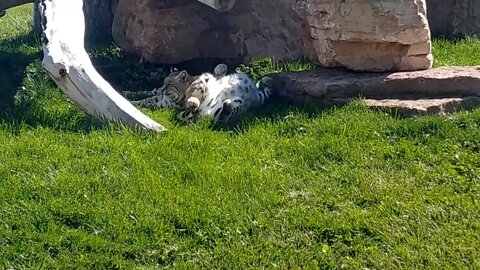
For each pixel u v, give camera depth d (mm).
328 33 9422
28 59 11523
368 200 7375
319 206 7332
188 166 7805
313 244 6902
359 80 9227
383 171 7820
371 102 8969
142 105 9664
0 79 10648
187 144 8320
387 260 6688
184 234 7027
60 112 9195
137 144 8336
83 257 6754
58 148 8227
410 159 7965
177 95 9562
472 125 8383
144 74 10820
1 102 9953
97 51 12156
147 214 7172
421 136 8320
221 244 6902
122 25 11461
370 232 6980
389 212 7199
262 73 10742
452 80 9016
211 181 7621
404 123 8477
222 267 6699
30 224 7086
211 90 9258
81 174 7766
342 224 7027
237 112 9172
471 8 12547
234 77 9445
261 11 11133
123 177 7680
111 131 8594
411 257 6695
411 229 7000
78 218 7141
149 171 7766
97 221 7102
